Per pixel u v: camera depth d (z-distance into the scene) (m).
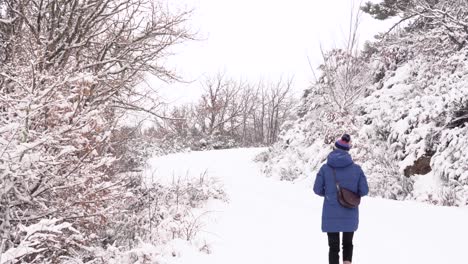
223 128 49.41
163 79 9.91
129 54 9.49
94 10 8.77
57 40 8.33
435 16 16.33
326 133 16.28
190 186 10.98
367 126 15.73
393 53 19.00
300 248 6.85
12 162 4.42
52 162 4.76
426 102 14.41
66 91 5.68
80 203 5.62
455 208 10.18
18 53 7.22
